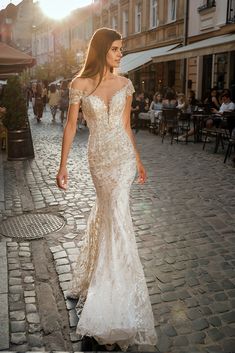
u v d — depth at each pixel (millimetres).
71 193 6246
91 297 2561
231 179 7152
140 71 24141
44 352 2549
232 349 2635
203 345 2676
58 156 9641
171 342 2701
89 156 2676
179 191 6336
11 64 11023
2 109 10258
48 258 3963
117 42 2533
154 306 3111
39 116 19125
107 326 2479
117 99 2568
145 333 2582
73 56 32781
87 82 2578
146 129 15812
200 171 7824
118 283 2555
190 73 18531
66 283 3434
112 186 2627
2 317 2928
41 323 2904
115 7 27656
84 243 3080
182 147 11008
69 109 2639
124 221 2643
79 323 2525
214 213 5262
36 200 5902
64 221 4988
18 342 2703
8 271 3670
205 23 16969
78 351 2611
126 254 2598
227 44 11117
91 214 2961
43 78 37344
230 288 3375
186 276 3574
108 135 2602
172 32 20000
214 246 4207
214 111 11984
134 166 2705
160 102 15055
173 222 4918
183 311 3049
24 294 3279
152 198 5941
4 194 6230
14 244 4297
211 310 3061
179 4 18922
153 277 3553
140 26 23906
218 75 16078
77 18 37406
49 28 48062
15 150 9016
